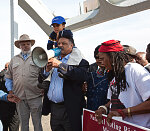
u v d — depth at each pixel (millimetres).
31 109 3289
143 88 1370
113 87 1658
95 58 2314
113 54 1549
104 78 2295
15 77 3311
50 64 1973
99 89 2283
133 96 1449
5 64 4477
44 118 5676
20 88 3270
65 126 2238
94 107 2281
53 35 3299
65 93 2160
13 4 13508
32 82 3229
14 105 3748
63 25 3256
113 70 1613
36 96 3275
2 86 4102
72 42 2277
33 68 3248
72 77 2062
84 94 2480
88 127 1789
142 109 1347
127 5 15367
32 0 17062
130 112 1396
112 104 1638
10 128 3760
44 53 1899
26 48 3346
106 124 1570
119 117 1411
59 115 2254
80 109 2184
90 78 2420
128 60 1592
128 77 1475
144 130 1197
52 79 2348
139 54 2699
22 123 3305
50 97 2295
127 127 1337
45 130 4559
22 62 3303
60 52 2090
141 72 1414
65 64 2045
